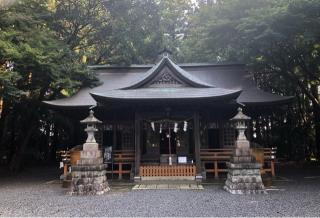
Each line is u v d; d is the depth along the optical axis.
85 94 19.88
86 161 12.45
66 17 24.69
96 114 18.55
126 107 17.39
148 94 15.77
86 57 28.09
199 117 17.94
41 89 21.34
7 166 24.83
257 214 8.46
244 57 22.81
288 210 8.87
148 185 14.48
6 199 11.42
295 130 28.30
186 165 15.99
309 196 11.09
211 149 17.08
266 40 18.19
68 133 32.56
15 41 16.98
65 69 18.52
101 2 25.25
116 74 22.91
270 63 23.62
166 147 18.31
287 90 27.62
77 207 9.77
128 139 18.41
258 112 19.30
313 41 17.94
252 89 19.67
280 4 17.12
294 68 24.64
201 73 22.38
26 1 18.92
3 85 14.98
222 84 20.66
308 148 28.78
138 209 9.34
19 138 24.59
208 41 22.61
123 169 18.72
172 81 17.14
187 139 17.86
